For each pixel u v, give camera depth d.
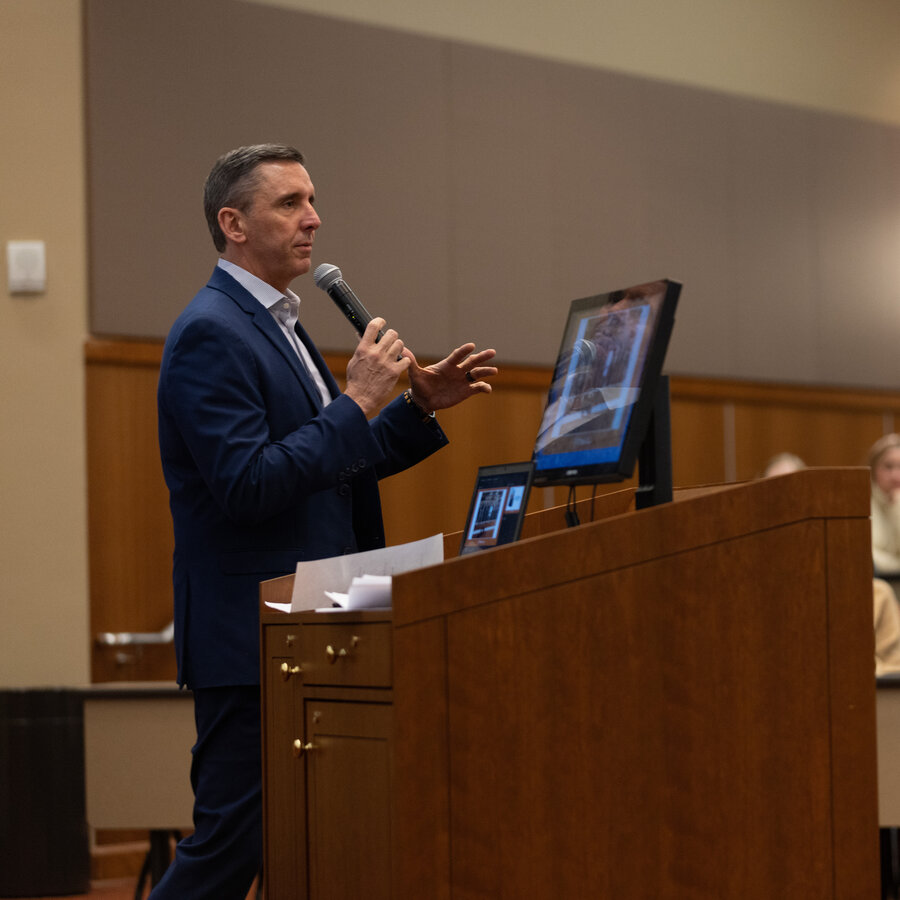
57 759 10.34
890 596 9.87
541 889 3.19
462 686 3.19
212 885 4.42
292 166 5.02
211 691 4.52
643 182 15.79
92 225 12.02
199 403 4.44
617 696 3.26
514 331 14.68
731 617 3.29
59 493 11.70
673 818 3.25
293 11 13.40
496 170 14.68
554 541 3.26
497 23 14.91
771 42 17.11
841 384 17.30
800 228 17.08
